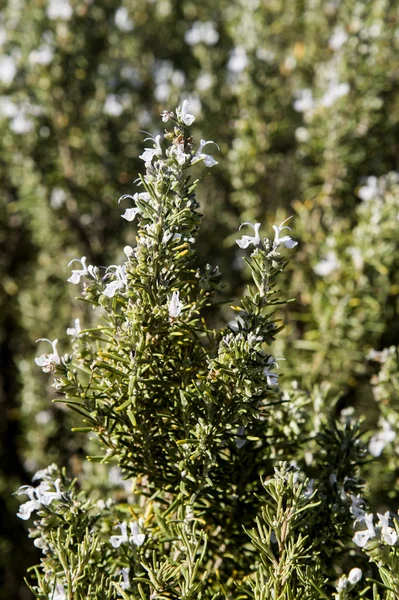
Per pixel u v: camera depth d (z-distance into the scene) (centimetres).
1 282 458
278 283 354
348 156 358
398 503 245
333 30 396
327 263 318
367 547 139
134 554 157
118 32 439
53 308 425
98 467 283
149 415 157
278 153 409
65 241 416
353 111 351
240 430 164
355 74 352
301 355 342
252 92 377
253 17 386
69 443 411
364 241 307
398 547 141
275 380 148
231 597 169
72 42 396
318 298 324
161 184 144
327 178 363
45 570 161
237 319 150
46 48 382
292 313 336
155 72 457
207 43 440
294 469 168
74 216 405
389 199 310
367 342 333
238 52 386
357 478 184
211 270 165
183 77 444
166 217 148
